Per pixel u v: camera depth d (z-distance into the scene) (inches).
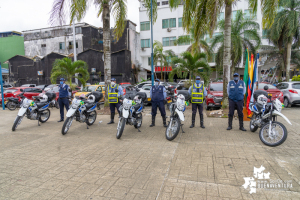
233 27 671.1
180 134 248.8
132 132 265.7
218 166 154.9
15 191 125.1
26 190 126.2
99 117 375.2
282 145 200.2
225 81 351.3
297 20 703.7
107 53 405.1
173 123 232.5
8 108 487.5
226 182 131.2
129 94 252.5
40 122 337.7
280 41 797.2
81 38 1291.8
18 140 234.8
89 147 206.2
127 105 239.6
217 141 217.5
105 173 147.2
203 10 345.7
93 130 279.4
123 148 201.3
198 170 148.9
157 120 346.9
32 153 191.2
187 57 496.1
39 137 246.8
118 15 424.2
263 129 207.9
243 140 219.1
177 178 137.8
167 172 146.9
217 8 303.6
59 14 378.3
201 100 275.7
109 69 406.6
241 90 255.8
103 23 402.3
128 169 153.1
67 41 1328.7
